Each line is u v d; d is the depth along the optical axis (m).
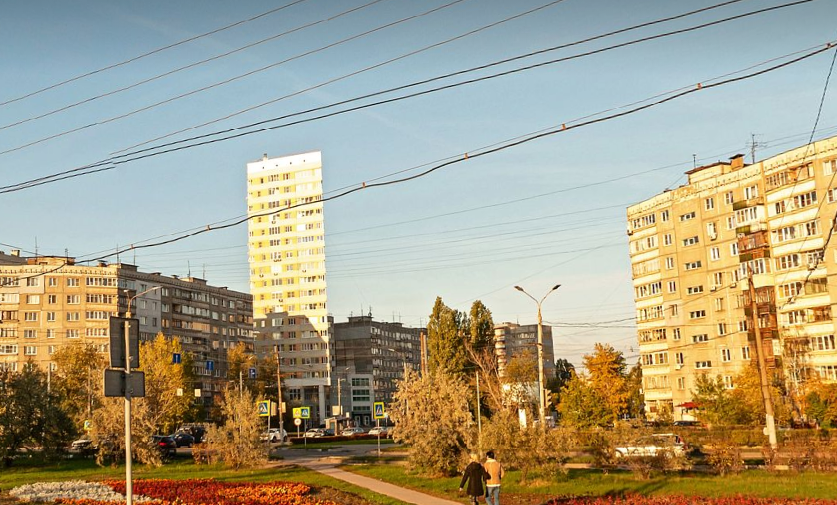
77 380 93.69
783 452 37.28
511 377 97.00
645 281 100.50
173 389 54.44
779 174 81.75
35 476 43.66
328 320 173.38
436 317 86.88
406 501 29.44
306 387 171.62
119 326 18.38
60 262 131.62
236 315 165.75
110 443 50.94
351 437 96.19
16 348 127.06
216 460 50.12
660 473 34.88
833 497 26.25
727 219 88.62
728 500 25.97
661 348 97.12
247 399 49.75
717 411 66.69
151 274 142.00
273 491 33.03
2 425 51.97
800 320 78.38
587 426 70.75
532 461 33.59
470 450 37.03
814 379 71.44
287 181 177.12
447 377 39.28
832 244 75.50
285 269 175.50
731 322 87.56
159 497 31.59
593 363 87.81
